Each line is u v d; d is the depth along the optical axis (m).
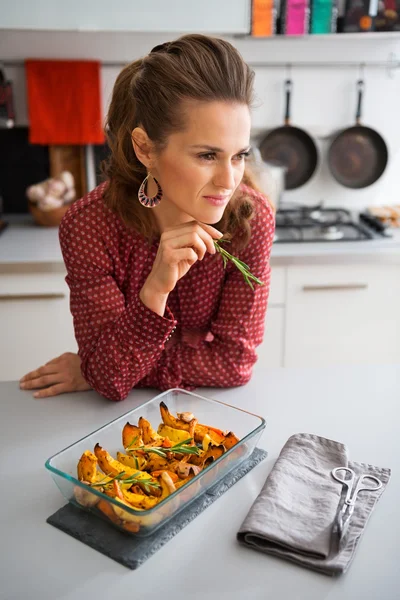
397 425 1.14
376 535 0.86
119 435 1.02
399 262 2.31
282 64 2.69
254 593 0.76
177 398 1.12
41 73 2.55
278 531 0.82
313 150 2.80
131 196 1.26
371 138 2.80
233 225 1.28
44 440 1.11
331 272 2.31
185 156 1.03
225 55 1.01
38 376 1.32
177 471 0.91
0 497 0.95
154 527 0.83
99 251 1.29
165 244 1.08
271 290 2.32
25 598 0.75
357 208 2.89
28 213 2.80
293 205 2.85
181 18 2.28
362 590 0.76
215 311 1.43
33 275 2.21
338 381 1.33
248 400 1.24
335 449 1.01
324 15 2.42
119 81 1.20
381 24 2.43
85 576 0.79
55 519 0.88
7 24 2.22
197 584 0.77
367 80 2.75
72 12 2.23
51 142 2.62
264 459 1.04
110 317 1.27
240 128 1.02
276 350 2.40
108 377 1.20
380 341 2.42
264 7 2.37
